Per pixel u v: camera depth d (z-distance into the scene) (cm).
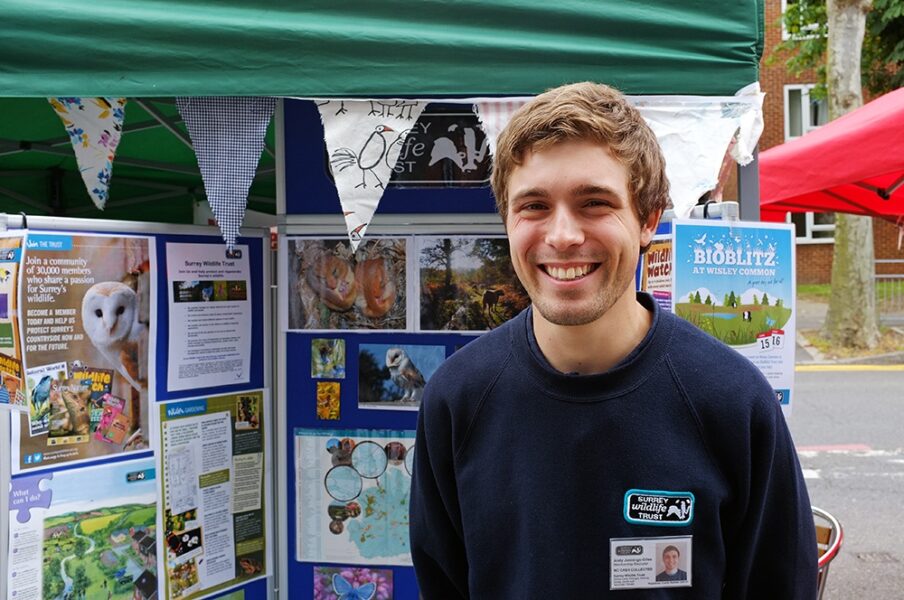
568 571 135
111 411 259
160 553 271
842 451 752
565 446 137
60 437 247
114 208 598
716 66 261
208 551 284
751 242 247
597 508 135
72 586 251
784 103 1964
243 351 294
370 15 258
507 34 260
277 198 298
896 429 832
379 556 299
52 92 244
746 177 283
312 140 296
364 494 299
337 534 301
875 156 400
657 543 134
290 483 303
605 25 260
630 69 260
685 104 261
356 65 254
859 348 1360
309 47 253
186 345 277
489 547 143
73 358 249
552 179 133
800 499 143
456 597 168
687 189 254
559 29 261
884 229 1939
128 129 429
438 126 289
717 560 136
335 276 297
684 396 136
